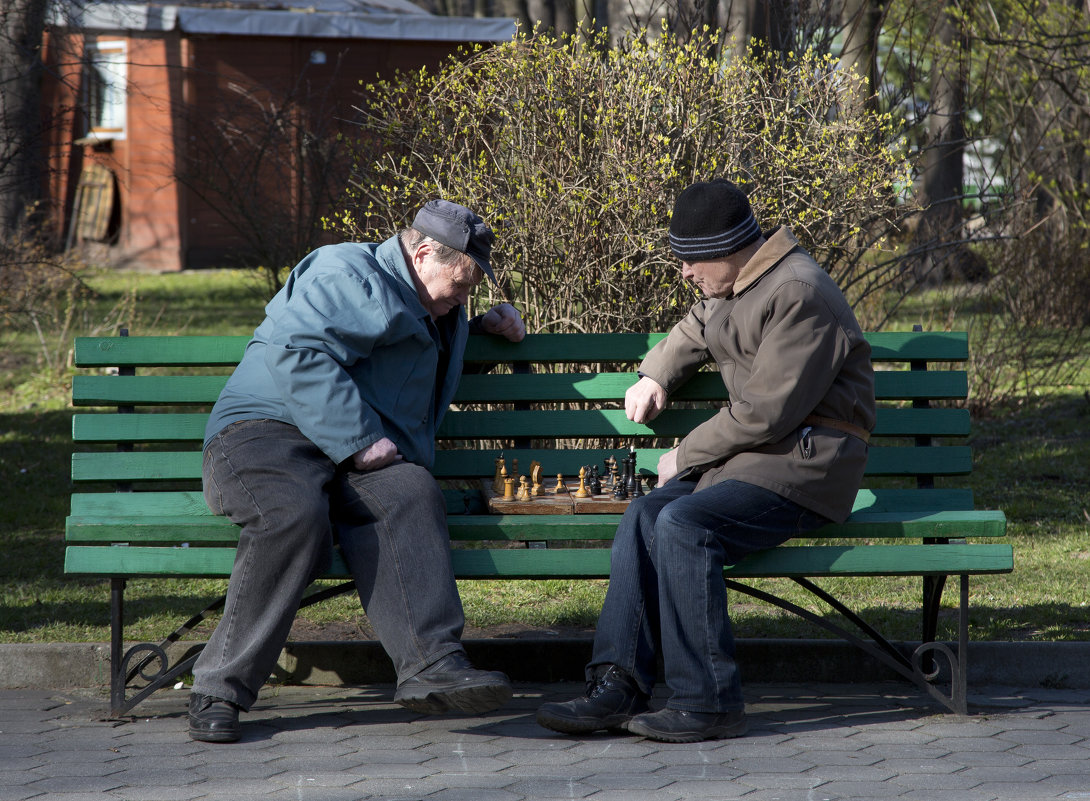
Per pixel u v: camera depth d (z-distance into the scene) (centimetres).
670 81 1213
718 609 789
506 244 1235
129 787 708
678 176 1214
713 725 791
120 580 837
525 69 1220
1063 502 1466
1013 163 2059
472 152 1270
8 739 793
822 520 830
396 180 1300
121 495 877
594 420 973
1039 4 2297
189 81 3794
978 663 930
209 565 824
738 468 816
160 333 2603
